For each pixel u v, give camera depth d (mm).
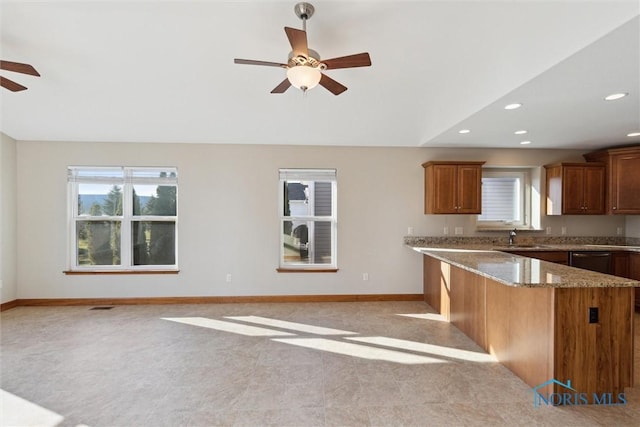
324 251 4734
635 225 4691
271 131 4109
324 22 2121
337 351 2941
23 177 4312
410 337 3271
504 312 2660
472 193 4363
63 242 4375
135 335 3307
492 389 2316
